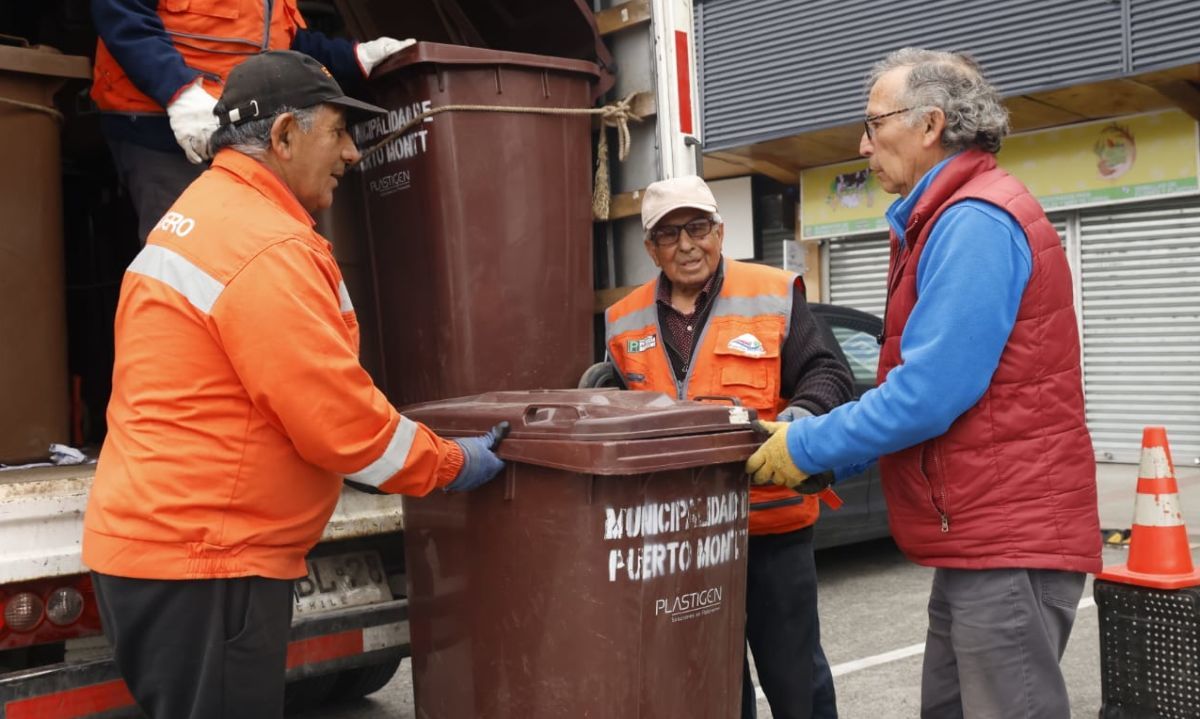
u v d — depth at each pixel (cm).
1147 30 1002
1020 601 238
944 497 243
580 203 356
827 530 632
